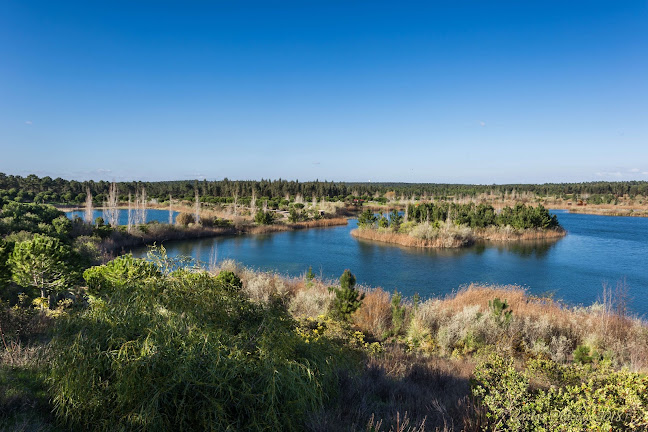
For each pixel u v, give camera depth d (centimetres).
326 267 2484
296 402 399
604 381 540
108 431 361
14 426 356
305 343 507
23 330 632
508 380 433
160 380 364
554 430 374
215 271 1761
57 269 970
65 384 372
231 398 378
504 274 2322
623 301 1422
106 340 396
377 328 1166
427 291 1930
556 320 1239
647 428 364
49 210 3197
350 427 414
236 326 488
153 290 449
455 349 973
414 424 454
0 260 933
